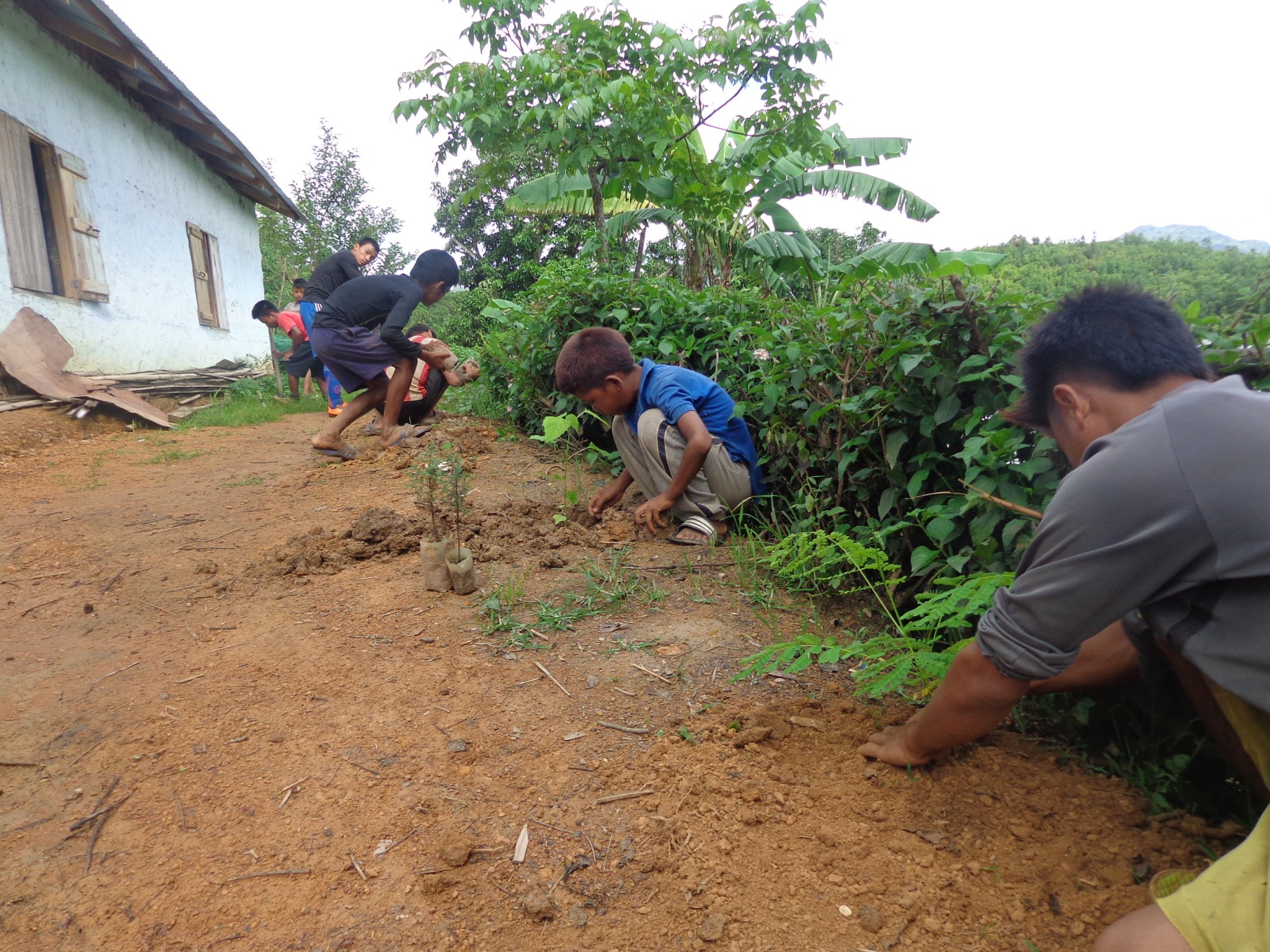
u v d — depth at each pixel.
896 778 1.76
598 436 5.14
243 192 13.30
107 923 1.43
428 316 24.03
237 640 2.50
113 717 2.08
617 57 7.21
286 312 8.79
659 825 1.66
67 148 7.93
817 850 1.57
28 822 1.69
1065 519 1.26
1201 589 1.21
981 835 1.60
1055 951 1.34
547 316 5.13
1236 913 1.03
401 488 4.16
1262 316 1.89
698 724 2.01
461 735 1.98
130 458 5.67
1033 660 1.36
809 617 2.67
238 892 1.50
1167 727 1.77
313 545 3.25
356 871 1.55
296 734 1.99
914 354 2.49
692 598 2.80
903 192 7.43
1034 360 1.46
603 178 7.88
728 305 4.42
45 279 7.41
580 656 2.38
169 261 10.18
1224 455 1.13
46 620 2.69
